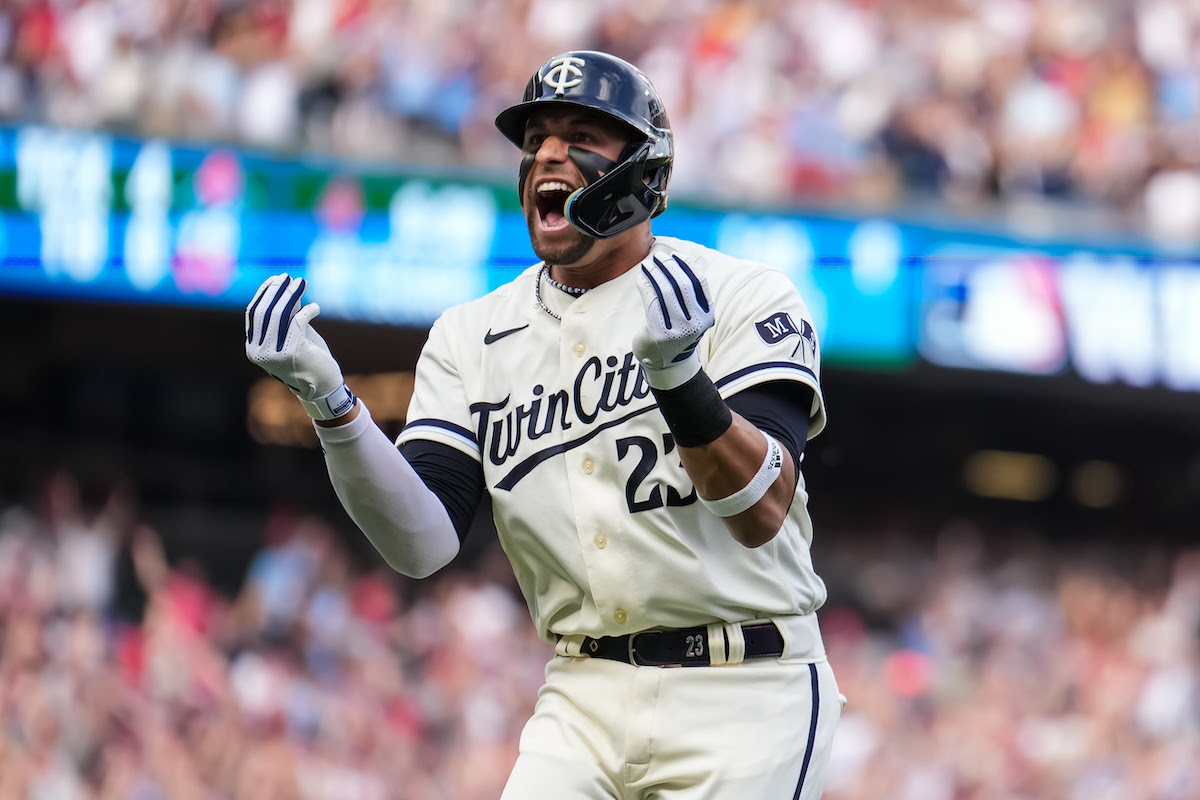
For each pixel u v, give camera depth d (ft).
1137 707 123.54
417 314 106.73
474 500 29.22
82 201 99.66
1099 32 134.00
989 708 119.75
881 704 116.88
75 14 102.06
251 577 106.01
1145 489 160.97
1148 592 138.51
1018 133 127.13
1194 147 132.16
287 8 108.47
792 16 125.29
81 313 122.01
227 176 102.99
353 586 109.91
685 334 23.81
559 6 119.85
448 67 112.57
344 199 105.29
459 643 109.09
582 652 28.71
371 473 26.40
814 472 151.43
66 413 124.16
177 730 96.07
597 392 27.91
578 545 27.81
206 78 104.12
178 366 127.44
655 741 27.61
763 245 115.85
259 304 25.41
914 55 126.72
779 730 27.73
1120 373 124.16
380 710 103.55
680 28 123.85
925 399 152.97
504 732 106.32
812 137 121.19
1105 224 125.39
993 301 120.47
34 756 91.09
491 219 109.09
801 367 27.22
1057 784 115.75
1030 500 158.71
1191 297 126.41
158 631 99.81
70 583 99.86
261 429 131.13
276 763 97.55
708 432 24.64
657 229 113.91
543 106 27.76
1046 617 131.03
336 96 107.86
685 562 27.30
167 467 126.93
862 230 118.11
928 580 133.08
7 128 98.22
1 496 113.50
